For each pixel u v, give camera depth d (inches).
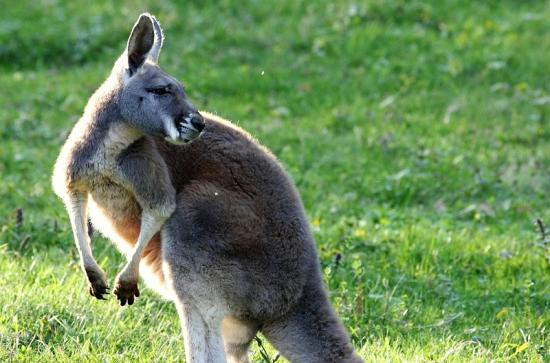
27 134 1011.9
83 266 496.4
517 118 1106.7
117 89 498.6
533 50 1289.4
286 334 494.0
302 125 1071.0
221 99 1135.0
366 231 759.1
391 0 1390.3
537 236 757.3
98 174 497.0
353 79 1210.0
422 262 703.1
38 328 534.3
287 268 494.3
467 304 645.3
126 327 552.1
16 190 829.8
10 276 605.0
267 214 500.4
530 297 651.5
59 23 1320.1
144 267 521.3
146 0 1384.1
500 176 933.2
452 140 1029.2
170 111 489.4
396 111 1119.6
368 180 908.0
